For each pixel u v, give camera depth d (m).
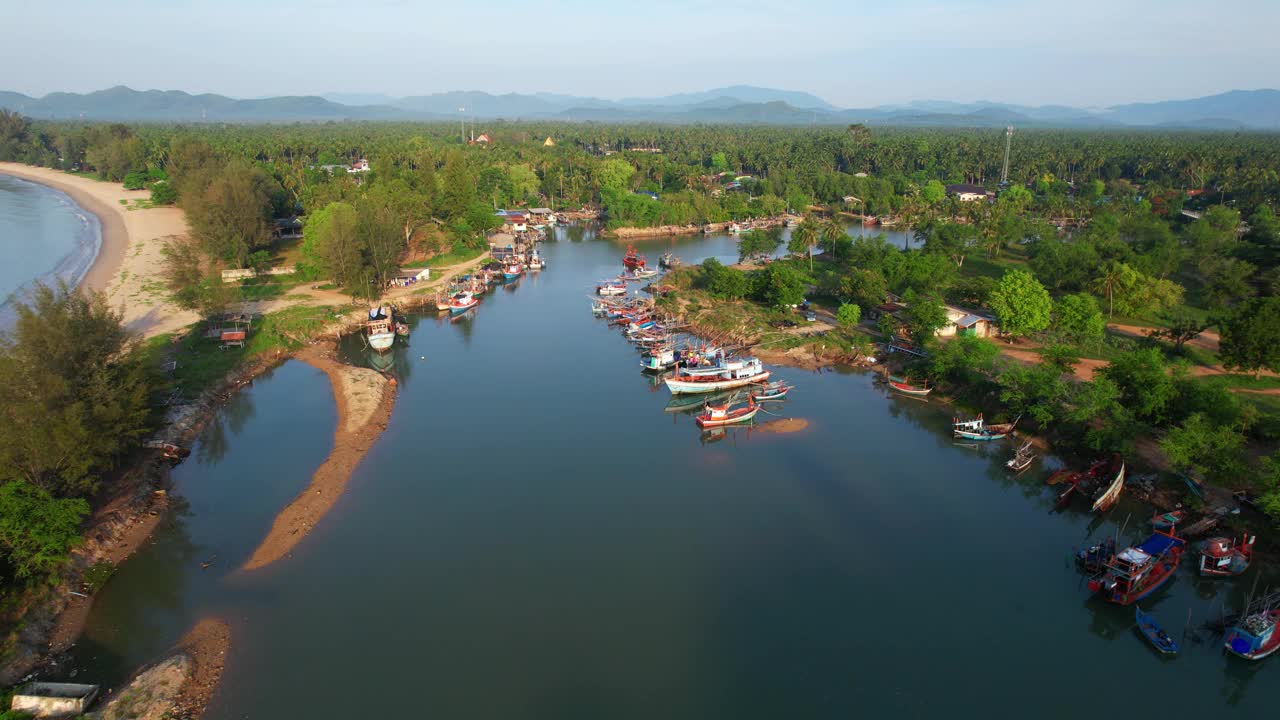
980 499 82.38
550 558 71.19
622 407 108.69
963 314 130.25
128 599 63.53
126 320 128.25
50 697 50.41
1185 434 76.88
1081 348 114.88
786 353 128.00
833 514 79.50
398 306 158.50
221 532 74.00
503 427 100.94
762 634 61.28
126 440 78.38
